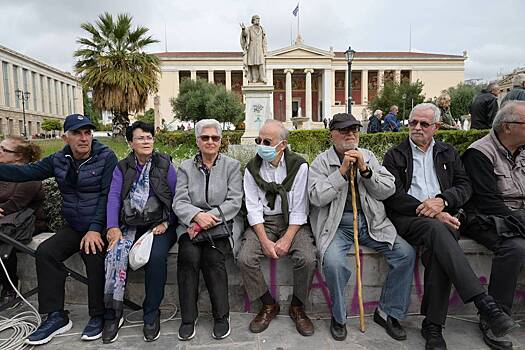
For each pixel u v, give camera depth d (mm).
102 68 21562
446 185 3322
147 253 2973
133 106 22312
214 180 3268
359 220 3248
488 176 3244
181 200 3207
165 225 3242
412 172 3393
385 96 44719
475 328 3104
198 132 3266
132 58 21891
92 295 3043
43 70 71688
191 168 3328
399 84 46531
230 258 3383
